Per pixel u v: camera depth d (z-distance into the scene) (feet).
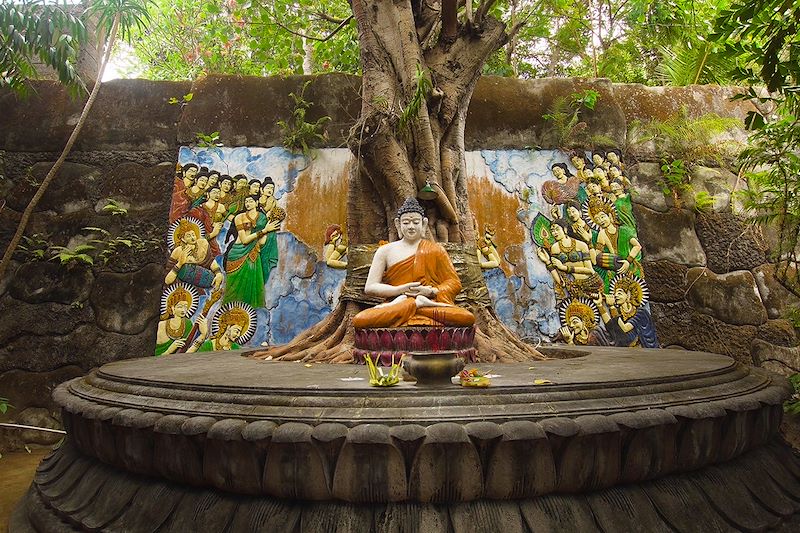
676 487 8.80
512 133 26.25
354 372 11.70
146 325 22.66
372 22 18.37
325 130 25.45
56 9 19.63
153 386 9.91
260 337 22.63
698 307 24.80
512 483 7.77
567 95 27.22
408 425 7.66
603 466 8.14
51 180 23.81
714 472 9.37
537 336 23.49
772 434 10.79
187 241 23.48
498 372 11.16
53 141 24.86
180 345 22.20
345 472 7.65
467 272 16.89
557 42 35.42
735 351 24.27
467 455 7.63
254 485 8.04
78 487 10.19
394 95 17.58
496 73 32.94
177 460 8.56
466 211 18.63
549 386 8.80
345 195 24.67
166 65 42.09
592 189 25.82
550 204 25.39
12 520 11.40
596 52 35.81
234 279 23.24
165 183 24.66
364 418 7.81
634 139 26.94
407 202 15.15
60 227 23.73
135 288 23.09
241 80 26.17
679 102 28.07
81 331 22.45
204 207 24.02
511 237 24.71
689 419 8.63
